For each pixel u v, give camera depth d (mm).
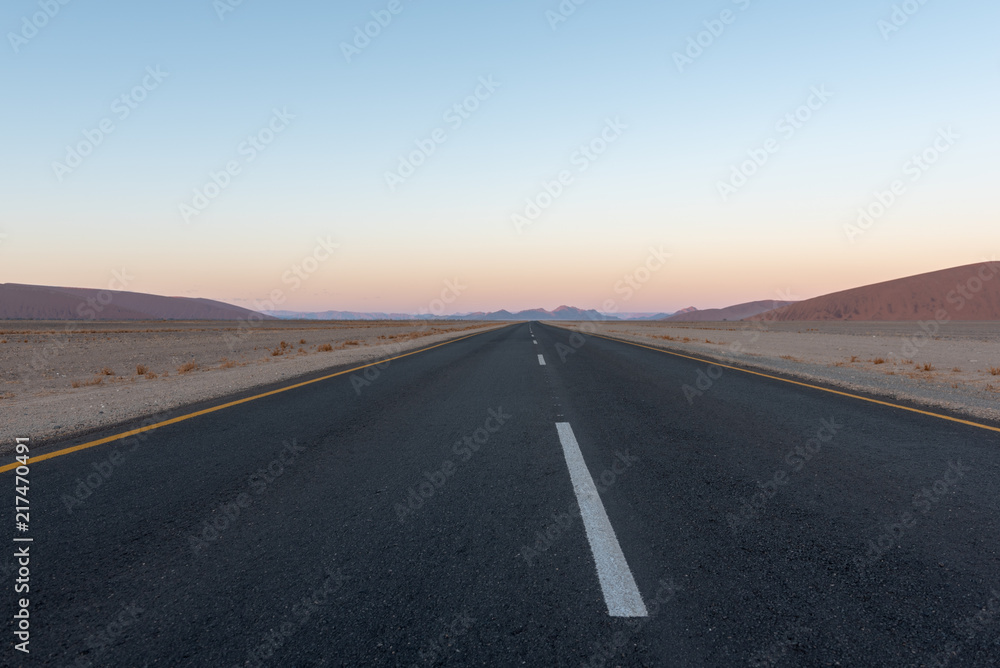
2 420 6984
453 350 21141
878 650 2018
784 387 9789
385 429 6297
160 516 3537
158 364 17703
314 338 38281
